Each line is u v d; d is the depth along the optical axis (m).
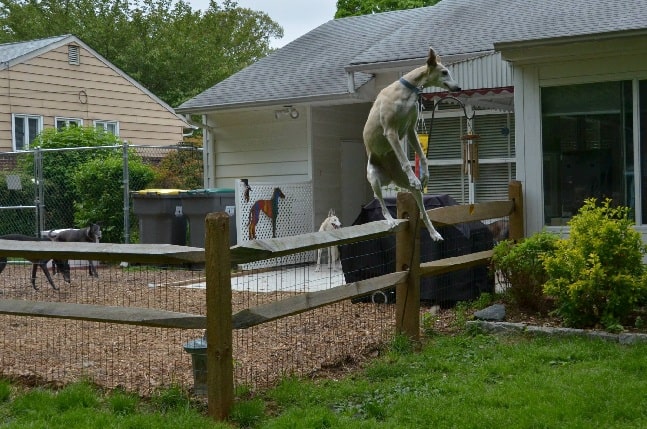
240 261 4.77
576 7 10.61
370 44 14.80
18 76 18.41
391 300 8.64
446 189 11.95
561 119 8.26
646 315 6.96
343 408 4.86
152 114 21.72
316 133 13.55
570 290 6.65
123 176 13.99
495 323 6.94
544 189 8.34
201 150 16.73
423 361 5.93
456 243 8.34
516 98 8.43
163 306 8.93
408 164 5.58
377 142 5.80
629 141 7.96
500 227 8.89
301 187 13.16
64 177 16.47
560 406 4.66
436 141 11.98
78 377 5.65
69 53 19.59
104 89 20.42
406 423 4.53
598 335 6.46
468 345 6.45
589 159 8.15
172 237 13.31
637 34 7.53
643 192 7.93
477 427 4.41
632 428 4.32
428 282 8.37
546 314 7.36
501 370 5.58
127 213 13.54
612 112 8.02
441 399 4.92
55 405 4.90
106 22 34.59
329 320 7.79
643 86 7.86
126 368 5.98
